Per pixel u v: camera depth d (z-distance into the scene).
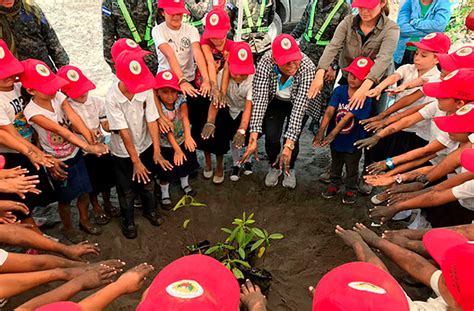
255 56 3.95
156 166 3.24
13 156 2.63
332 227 3.33
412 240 2.25
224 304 1.41
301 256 3.07
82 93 2.65
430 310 1.63
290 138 3.13
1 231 2.19
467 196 2.28
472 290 1.39
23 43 3.09
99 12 7.94
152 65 3.80
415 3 3.91
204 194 3.65
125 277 1.92
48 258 2.13
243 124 3.23
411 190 2.62
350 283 1.43
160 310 1.29
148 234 3.23
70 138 2.60
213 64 3.20
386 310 1.27
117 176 2.97
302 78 3.13
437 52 2.89
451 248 1.55
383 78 3.51
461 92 2.37
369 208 3.52
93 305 1.75
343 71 3.49
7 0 2.83
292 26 6.82
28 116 2.52
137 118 2.82
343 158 3.41
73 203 3.53
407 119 2.91
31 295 2.60
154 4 3.55
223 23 3.13
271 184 3.73
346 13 3.74
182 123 3.20
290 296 2.75
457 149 2.47
